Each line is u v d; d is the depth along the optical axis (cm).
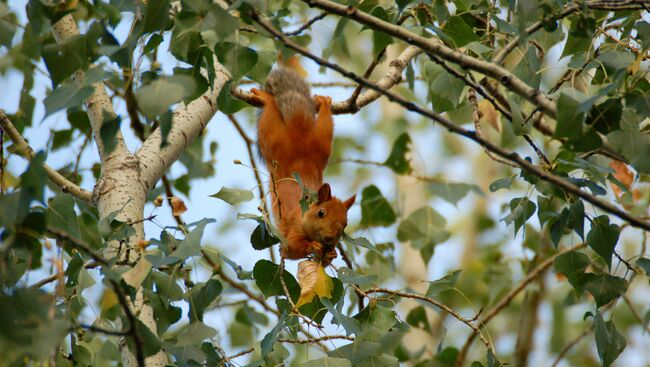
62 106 586
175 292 686
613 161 1023
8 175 859
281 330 734
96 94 902
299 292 770
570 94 665
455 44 825
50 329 536
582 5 713
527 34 723
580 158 770
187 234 657
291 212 1041
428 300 820
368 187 1266
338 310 760
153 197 1050
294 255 1006
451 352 1220
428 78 798
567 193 781
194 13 658
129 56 652
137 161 877
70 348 794
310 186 1092
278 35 650
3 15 773
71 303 764
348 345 752
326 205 1000
